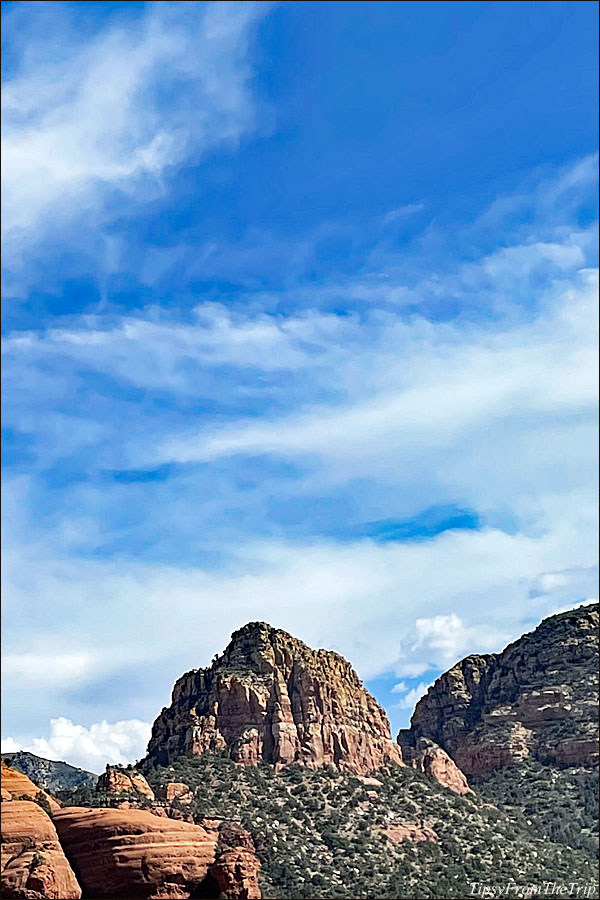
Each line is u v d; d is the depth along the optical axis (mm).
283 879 146125
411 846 170375
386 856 162875
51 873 119625
